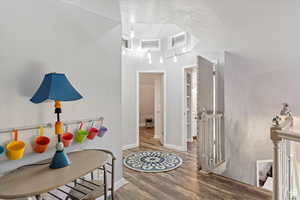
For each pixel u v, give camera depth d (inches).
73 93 60.7
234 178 115.0
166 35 174.1
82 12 83.0
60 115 74.5
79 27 81.8
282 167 65.4
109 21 96.0
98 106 90.0
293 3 71.3
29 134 65.2
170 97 179.0
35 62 67.2
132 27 146.6
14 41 62.0
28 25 65.4
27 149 64.6
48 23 70.9
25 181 48.3
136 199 89.1
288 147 73.6
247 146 123.6
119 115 102.0
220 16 95.6
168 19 120.8
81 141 78.2
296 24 78.0
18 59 62.9
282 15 77.8
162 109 191.2
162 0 97.3
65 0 76.5
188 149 175.0
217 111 126.9
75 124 79.7
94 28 88.4
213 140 121.6
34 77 66.8
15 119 62.1
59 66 74.4
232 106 118.9
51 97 55.3
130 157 151.4
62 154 58.9
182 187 101.3
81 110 82.4
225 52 119.3
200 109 118.0
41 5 68.9
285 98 108.1
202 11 99.0
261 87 113.3
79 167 57.4
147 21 125.4
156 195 93.0
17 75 62.7
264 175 128.1
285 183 70.2
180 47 166.4
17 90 62.7
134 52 182.1
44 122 69.4
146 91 318.7
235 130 119.7
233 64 116.9
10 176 51.6
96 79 89.3
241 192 96.3
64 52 76.1
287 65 96.0
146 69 183.6
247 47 104.2
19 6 63.2
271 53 97.0
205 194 94.2
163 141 187.9
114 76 99.0
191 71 195.9
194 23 114.2
